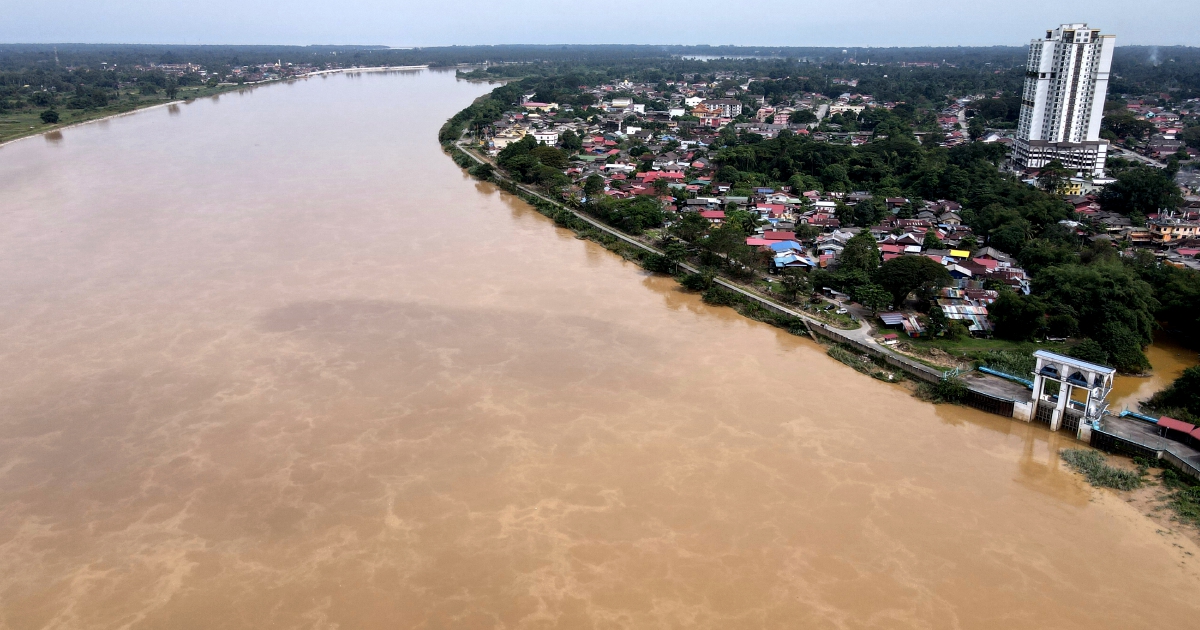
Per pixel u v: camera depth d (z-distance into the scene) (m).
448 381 55.97
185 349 60.97
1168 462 45.22
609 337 65.06
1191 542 39.06
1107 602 34.91
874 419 51.75
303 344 62.12
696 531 39.66
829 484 43.91
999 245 87.50
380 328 65.69
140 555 37.78
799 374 58.59
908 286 67.44
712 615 33.94
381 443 47.66
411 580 36.06
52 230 94.88
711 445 47.84
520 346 62.50
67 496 42.34
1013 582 36.22
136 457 46.09
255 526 39.88
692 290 77.94
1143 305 63.00
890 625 33.44
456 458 46.06
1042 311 62.19
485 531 39.50
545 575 36.44
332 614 33.94
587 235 98.06
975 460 46.91
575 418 50.91
